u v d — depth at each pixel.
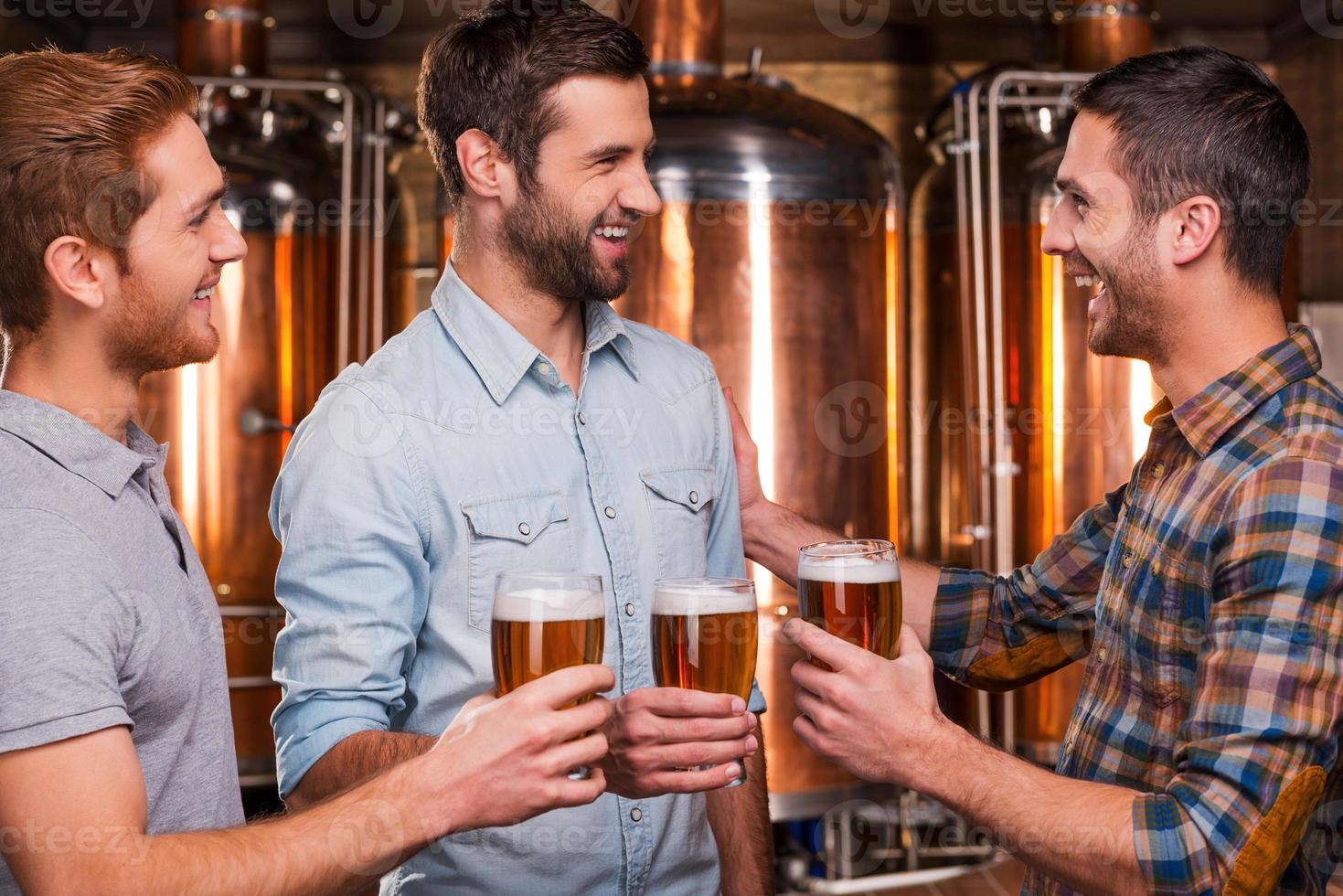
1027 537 3.87
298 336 3.76
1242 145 1.27
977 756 1.19
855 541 1.25
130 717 1.04
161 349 1.15
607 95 1.36
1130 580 1.31
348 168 3.68
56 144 1.07
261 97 3.79
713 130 3.25
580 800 1.04
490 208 1.40
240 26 3.87
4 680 0.95
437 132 1.43
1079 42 3.93
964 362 4.06
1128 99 1.32
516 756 1.02
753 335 3.25
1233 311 1.29
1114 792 1.16
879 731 1.19
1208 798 1.11
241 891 0.98
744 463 1.75
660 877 1.40
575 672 1.03
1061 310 3.82
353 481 1.31
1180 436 1.32
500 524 1.35
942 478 4.68
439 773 1.03
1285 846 1.11
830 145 3.36
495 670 1.10
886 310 3.53
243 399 3.68
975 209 3.81
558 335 1.46
